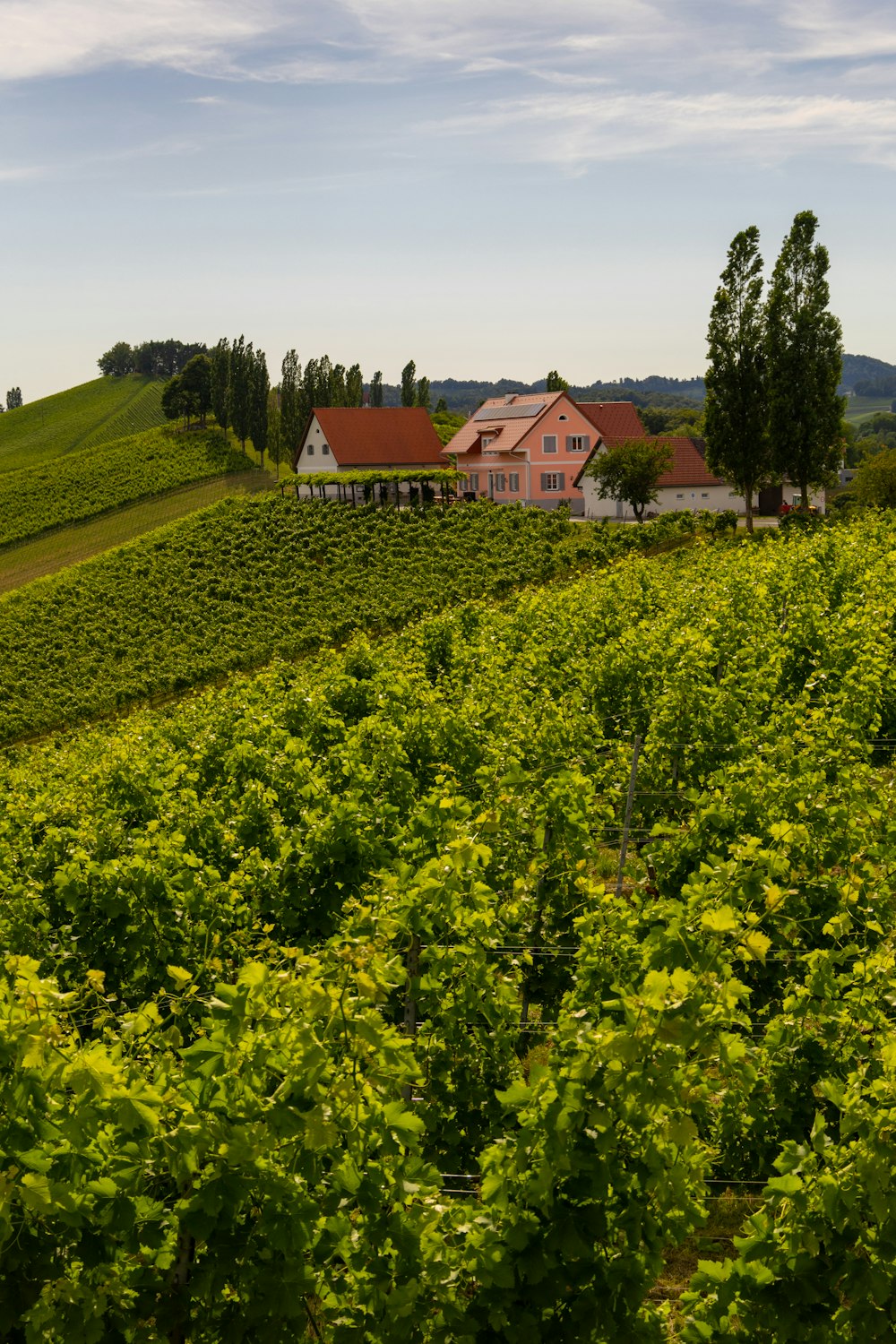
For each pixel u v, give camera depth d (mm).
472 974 7039
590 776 12516
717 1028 5137
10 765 29094
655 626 19812
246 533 53250
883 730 14727
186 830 11562
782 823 6926
